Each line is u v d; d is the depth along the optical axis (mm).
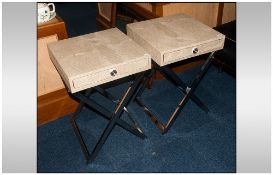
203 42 1489
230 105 2033
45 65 1754
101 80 1335
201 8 2213
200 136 1794
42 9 1646
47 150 1742
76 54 1416
